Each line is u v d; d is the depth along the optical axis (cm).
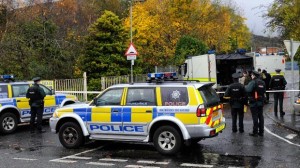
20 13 2570
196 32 3584
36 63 2305
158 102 913
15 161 874
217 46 3859
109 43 2323
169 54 3200
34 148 1023
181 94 898
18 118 1312
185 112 880
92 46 2316
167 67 3120
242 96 1166
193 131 873
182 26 3434
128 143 1068
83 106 998
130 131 936
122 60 2341
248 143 1016
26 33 2469
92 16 3497
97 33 2316
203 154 905
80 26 3175
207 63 2052
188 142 887
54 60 2383
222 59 2097
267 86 1945
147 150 972
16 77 2209
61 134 1016
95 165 827
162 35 3294
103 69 2302
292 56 1473
